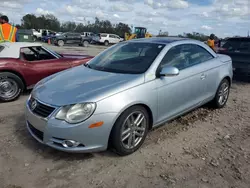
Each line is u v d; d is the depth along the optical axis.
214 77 4.72
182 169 3.06
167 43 4.11
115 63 3.98
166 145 3.65
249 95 6.66
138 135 3.43
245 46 8.42
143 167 3.09
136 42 4.43
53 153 3.37
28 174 2.91
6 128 4.12
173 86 3.79
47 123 3.00
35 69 5.75
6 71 5.40
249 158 3.35
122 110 3.09
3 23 7.07
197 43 4.62
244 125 4.48
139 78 3.40
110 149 3.34
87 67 4.19
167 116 3.85
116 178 2.87
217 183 2.81
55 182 2.79
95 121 2.94
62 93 3.16
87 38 31.08
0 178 2.82
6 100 5.50
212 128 4.31
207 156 3.37
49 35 36.91
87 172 2.97
